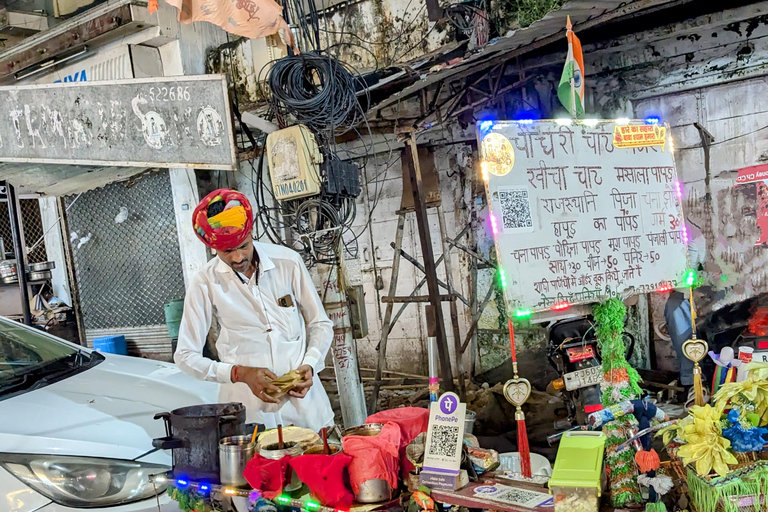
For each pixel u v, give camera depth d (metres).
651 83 5.71
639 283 2.18
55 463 2.70
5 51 7.40
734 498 1.59
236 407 2.34
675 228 2.30
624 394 2.04
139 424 3.01
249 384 2.71
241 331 2.93
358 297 4.91
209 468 2.18
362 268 7.21
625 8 4.43
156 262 7.59
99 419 3.01
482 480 1.93
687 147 5.68
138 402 3.24
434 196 6.17
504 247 1.99
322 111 4.40
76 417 3.02
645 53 5.70
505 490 1.83
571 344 3.59
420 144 6.49
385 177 6.93
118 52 6.59
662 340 5.83
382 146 6.79
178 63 6.50
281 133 4.34
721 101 5.49
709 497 1.62
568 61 2.36
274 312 2.94
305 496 1.97
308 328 3.11
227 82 4.88
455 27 5.12
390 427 2.03
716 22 5.23
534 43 4.92
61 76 7.11
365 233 7.14
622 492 1.77
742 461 1.68
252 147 5.79
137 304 7.89
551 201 2.08
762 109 5.31
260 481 1.98
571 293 2.06
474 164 6.43
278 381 2.65
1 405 3.12
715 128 5.54
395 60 5.45
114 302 8.12
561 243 2.07
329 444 2.17
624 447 1.81
